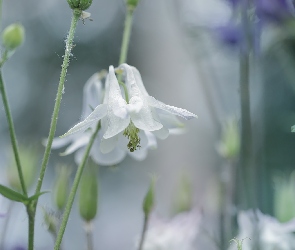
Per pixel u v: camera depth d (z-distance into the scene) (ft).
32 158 1.90
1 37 1.63
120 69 1.64
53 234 1.78
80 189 1.77
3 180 1.96
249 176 2.00
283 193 1.95
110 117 1.59
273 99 3.07
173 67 3.91
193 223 1.98
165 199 3.26
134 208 4.51
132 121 1.61
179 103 3.69
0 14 1.61
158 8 4.08
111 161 1.80
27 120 6.15
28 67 6.25
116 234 3.42
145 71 4.14
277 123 3.07
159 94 3.87
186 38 2.38
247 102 2.00
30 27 6.34
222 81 2.94
